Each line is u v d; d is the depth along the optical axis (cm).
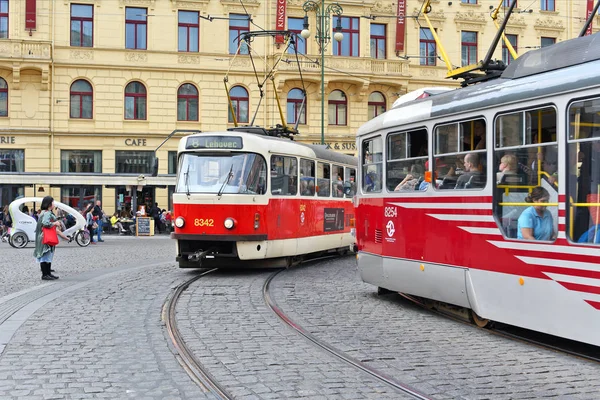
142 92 3750
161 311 998
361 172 1142
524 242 746
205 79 3788
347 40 3922
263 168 1492
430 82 4041
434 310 1019
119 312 988
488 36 4097
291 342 793
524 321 752
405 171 993
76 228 2605
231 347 764
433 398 570
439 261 902
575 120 684
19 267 1677
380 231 1062
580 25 4172
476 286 830
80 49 3641
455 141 875
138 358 710
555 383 618
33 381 617
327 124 3934
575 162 683
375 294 1197
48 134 3600
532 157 742
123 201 3716
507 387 604
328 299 1136
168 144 3766
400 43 3941
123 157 3725
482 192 820
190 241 1495
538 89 732
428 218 927
